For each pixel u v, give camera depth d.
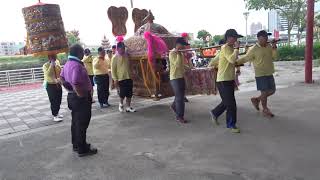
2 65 19.66
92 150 5.38
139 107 8.72
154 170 4.56
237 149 5.08
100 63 8.87
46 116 8.51
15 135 6.83
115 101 9.98
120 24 9.02
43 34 6.05
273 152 4.84
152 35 7.75
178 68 6.70
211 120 6.85
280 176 4.08
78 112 5.15
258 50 6.50
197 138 5.76
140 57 8.08
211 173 4.32
